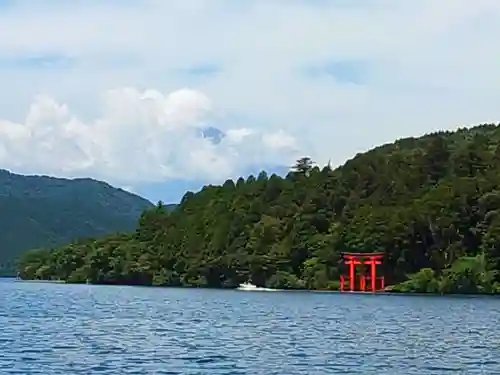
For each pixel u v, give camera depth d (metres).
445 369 54.16
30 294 196.75
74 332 80.94
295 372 52.19
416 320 106.44
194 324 95.00
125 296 187.75
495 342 73.56
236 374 50.97
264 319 105.88
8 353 60.59
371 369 53.97
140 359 57.88
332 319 107.25
